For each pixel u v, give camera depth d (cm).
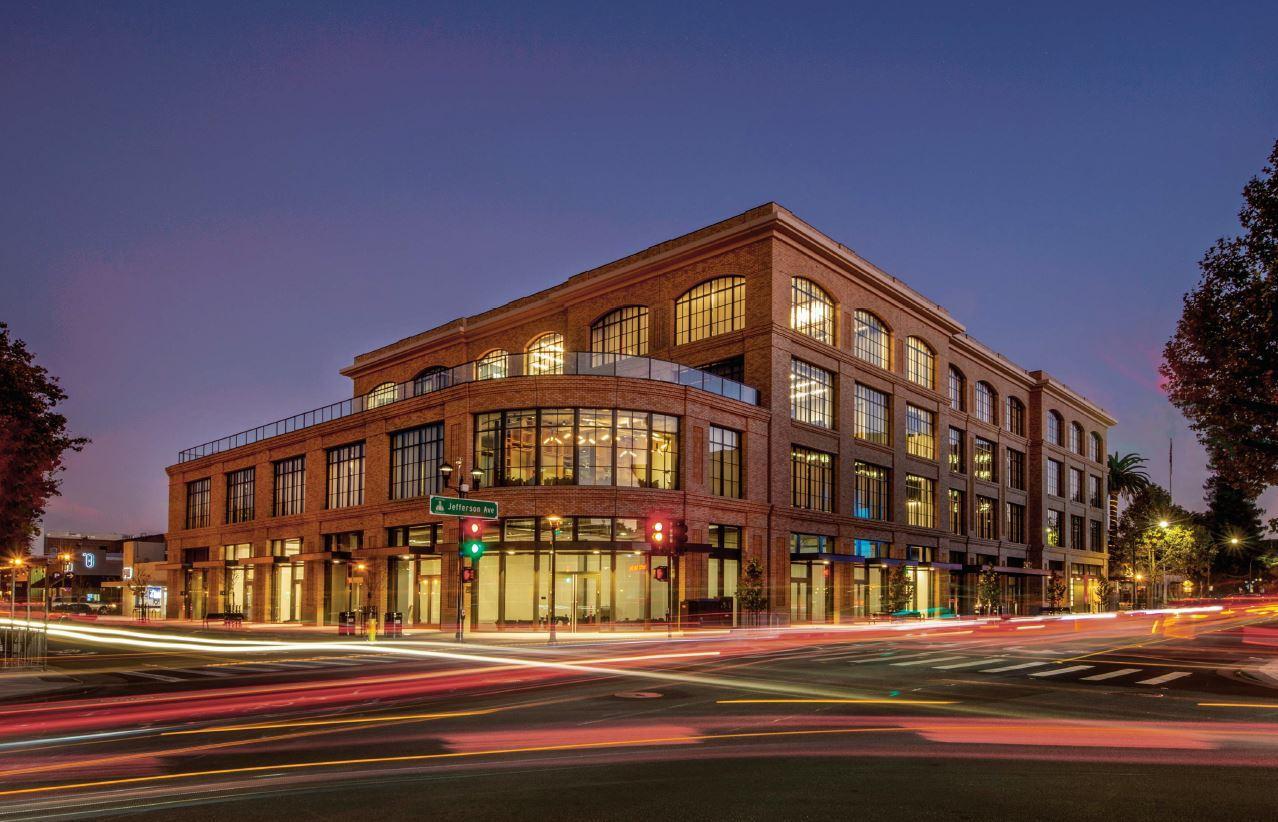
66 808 910
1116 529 9606
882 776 1040
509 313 6375
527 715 1534
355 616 4469
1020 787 988
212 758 1166
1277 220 2039
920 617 6031
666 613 4397
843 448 5503
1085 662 2667
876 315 5925
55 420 2927
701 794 954
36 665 2706
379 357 7475
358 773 1060
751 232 5025
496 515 3703
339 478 5741
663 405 4512
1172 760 1138
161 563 7438
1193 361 2222
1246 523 11125
